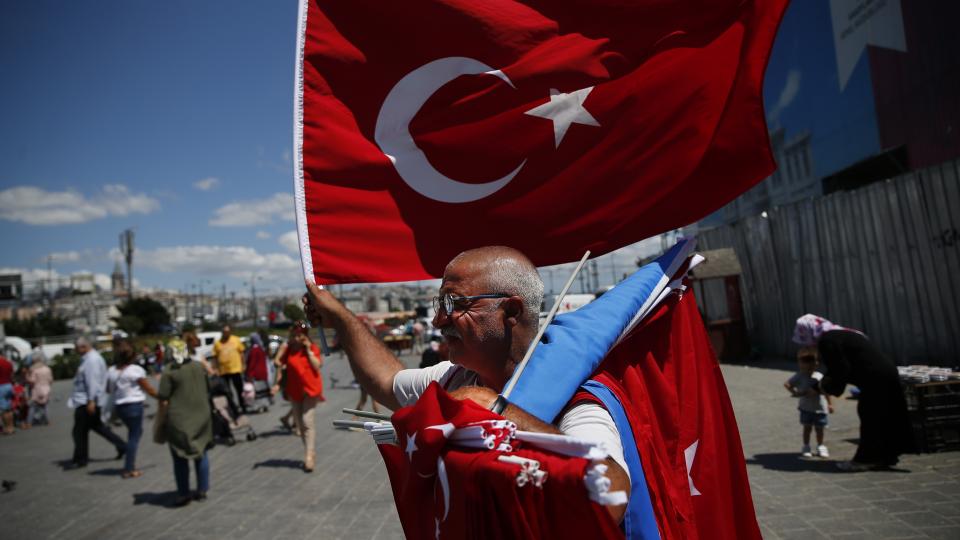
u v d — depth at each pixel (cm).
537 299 154
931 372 646
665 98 196
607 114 202
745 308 1517
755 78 184
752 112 184
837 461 617
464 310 149
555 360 142
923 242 972
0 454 1099
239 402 1278
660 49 198
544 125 204
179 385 659
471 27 208
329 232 207
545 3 208
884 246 1053
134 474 829
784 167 1738
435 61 210
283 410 1334
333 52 212
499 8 208
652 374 173
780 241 1355
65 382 3061
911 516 459
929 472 556
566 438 106
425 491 126
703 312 1473
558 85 204
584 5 205
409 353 2727
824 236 1206
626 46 201
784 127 1717
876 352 577
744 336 1409
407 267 208
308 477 733
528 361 143
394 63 212
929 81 1168
